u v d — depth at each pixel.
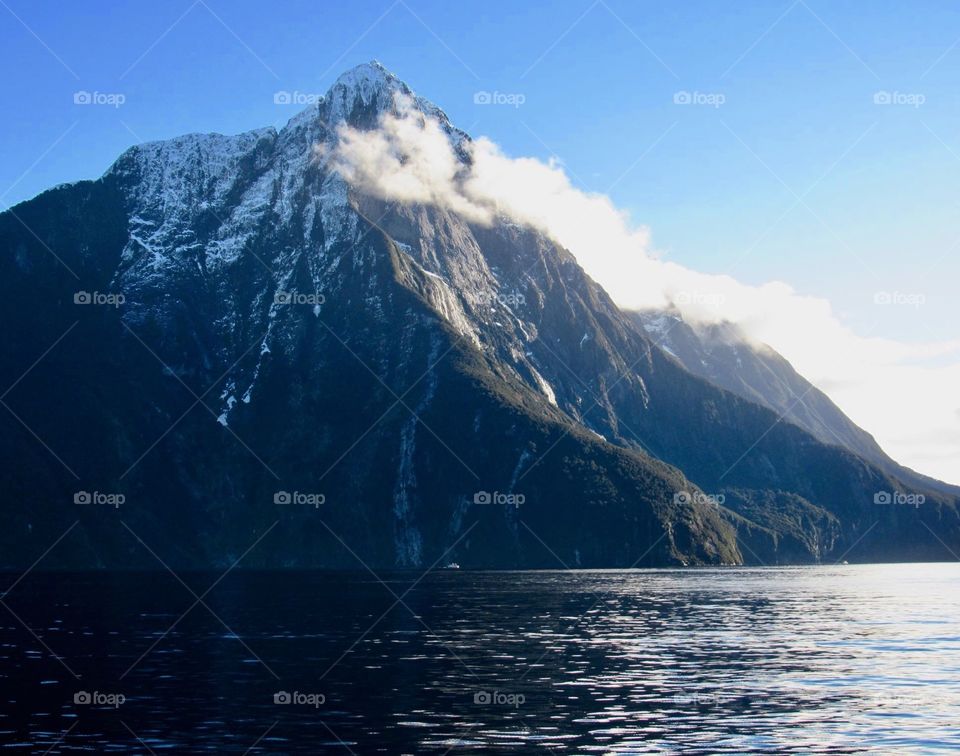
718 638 134.75
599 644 126.12
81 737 73.75
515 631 140.38
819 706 86.62
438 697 89.12
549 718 80.94
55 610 173.50
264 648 119.44
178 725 77.56
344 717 80.69
